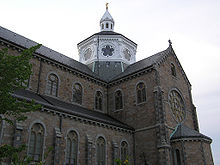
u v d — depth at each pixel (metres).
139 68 37.88
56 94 32.19
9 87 14.73
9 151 14.12
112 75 42.97
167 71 36.69
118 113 36.62
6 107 14.23
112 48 47.66
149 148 30.80
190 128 34.47
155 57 39.31
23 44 32.62
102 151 28.61
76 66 39.66
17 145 20.30
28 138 21.84
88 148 26.50
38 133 23.00
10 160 19.05
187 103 38.72
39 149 22.64
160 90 32.75
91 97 36.88
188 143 29.86
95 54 46.59
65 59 39.97
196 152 29.31
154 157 29.86
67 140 25.33
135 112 34.44
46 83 31.34
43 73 31.45
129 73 37.03
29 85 29.27
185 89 39.66
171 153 30.08
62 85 33.31
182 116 36.25
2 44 28.20
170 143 30.80
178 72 39.56
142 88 35.03
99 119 29.42
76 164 25.31
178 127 33.47
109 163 28.70
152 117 32.12
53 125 24.39
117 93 38.31
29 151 21.72
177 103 36.41
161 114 31.16
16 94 23.58
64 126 25.34
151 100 33.12
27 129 21.98
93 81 38.16
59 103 29.64
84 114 28.84
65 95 33.19
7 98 14.24
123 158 30.62
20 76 15.34
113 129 30.80
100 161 27.89
